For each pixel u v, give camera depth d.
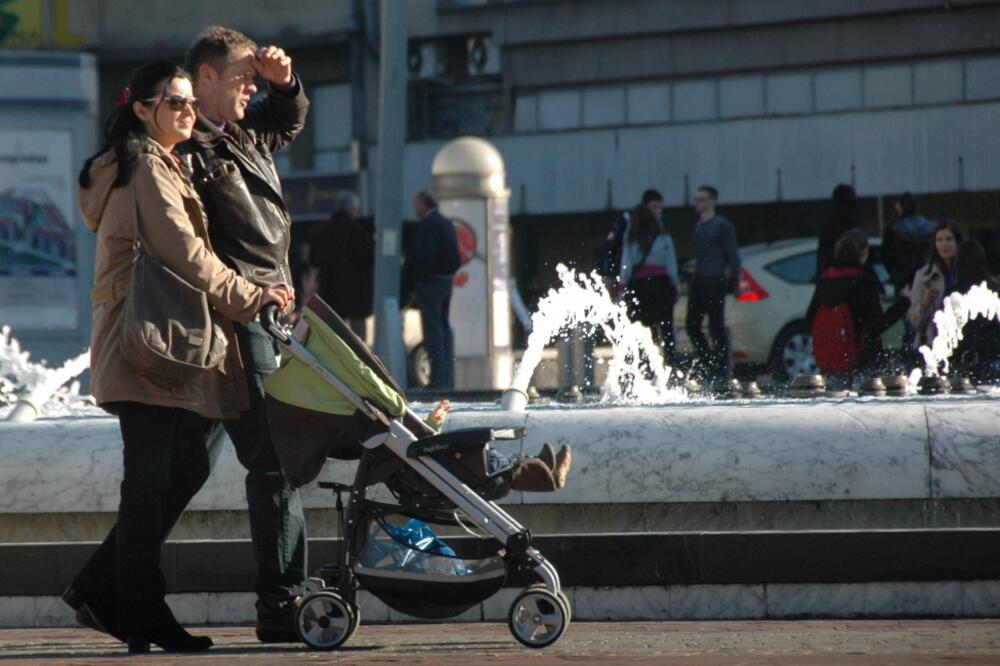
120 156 20.64
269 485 21.14
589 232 124.56
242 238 21.36
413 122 136.25
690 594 22.53
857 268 56.38
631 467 23.27
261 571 21.12
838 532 22.33
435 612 19.95
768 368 74.88
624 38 128.75
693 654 18.17
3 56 85.75
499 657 18.33
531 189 125.06
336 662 18.27
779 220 118.44
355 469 23.91
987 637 19.47
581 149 123.62
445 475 19.75
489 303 67.94
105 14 136.75
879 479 22.88
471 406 27.09
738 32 125.19
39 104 85.88
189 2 136.38
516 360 78.94
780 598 22.42
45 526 24.50
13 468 24.11
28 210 86.12
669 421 23.50
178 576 23.34
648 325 64.75
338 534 24.38
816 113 116.06
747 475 23.06
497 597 23.19
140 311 20.16
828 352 56.47
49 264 86.44
